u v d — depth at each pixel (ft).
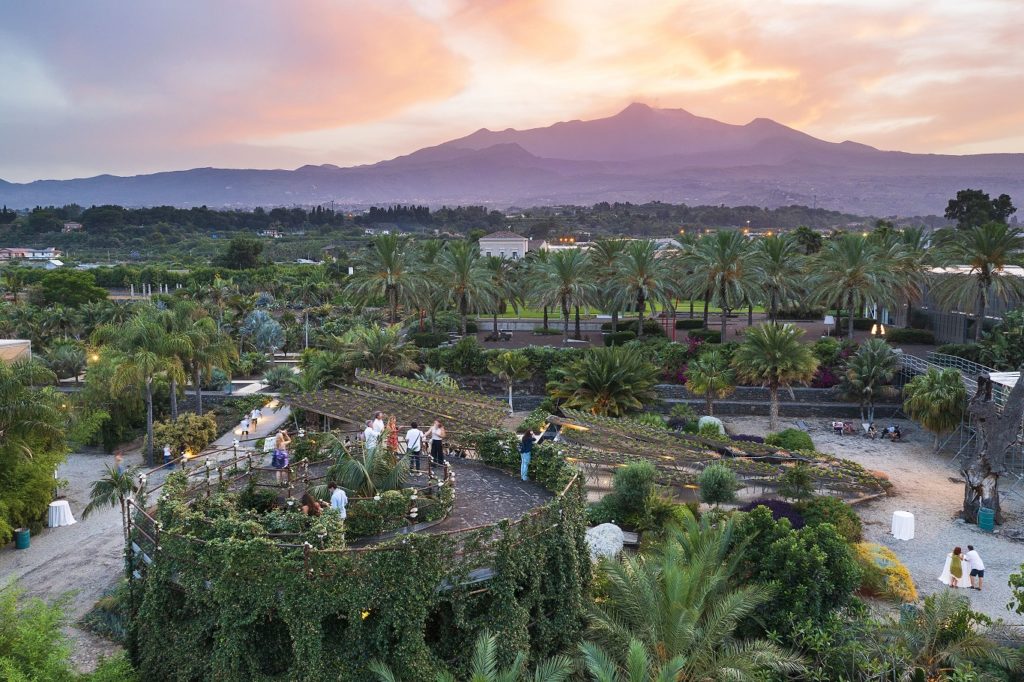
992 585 80.69
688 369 168.96
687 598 56.13
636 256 201.05
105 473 123.44
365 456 66.44
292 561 47.85
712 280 202.80
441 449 80.12
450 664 51.78
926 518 101.45
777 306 211.41
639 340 199.41
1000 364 150.92
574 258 204.13
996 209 397.39
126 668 54.90
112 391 134.51
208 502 60.29
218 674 48.93
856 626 59.62
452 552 51.57
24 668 51.42
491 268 253.24
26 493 98.43
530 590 56.59
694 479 104.12
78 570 88.69
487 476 77.51
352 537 58.29
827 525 68.28
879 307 241.14
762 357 147.02
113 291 425.28
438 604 51.57
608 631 56.44
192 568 51.03
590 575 66.59
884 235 255.29
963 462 120.67
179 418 141.28
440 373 172.76
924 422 132.05
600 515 95.20
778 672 56.80
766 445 125.18
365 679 48.01
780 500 101.96
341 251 566.36
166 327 145.28
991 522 96.73
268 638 50.90
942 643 58.49
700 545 67.15
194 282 364.17
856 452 135.13
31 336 241.55
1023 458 119.03
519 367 173.06
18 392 99.86
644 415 148.56
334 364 164.45
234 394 182.70
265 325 242.37
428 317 253.65
